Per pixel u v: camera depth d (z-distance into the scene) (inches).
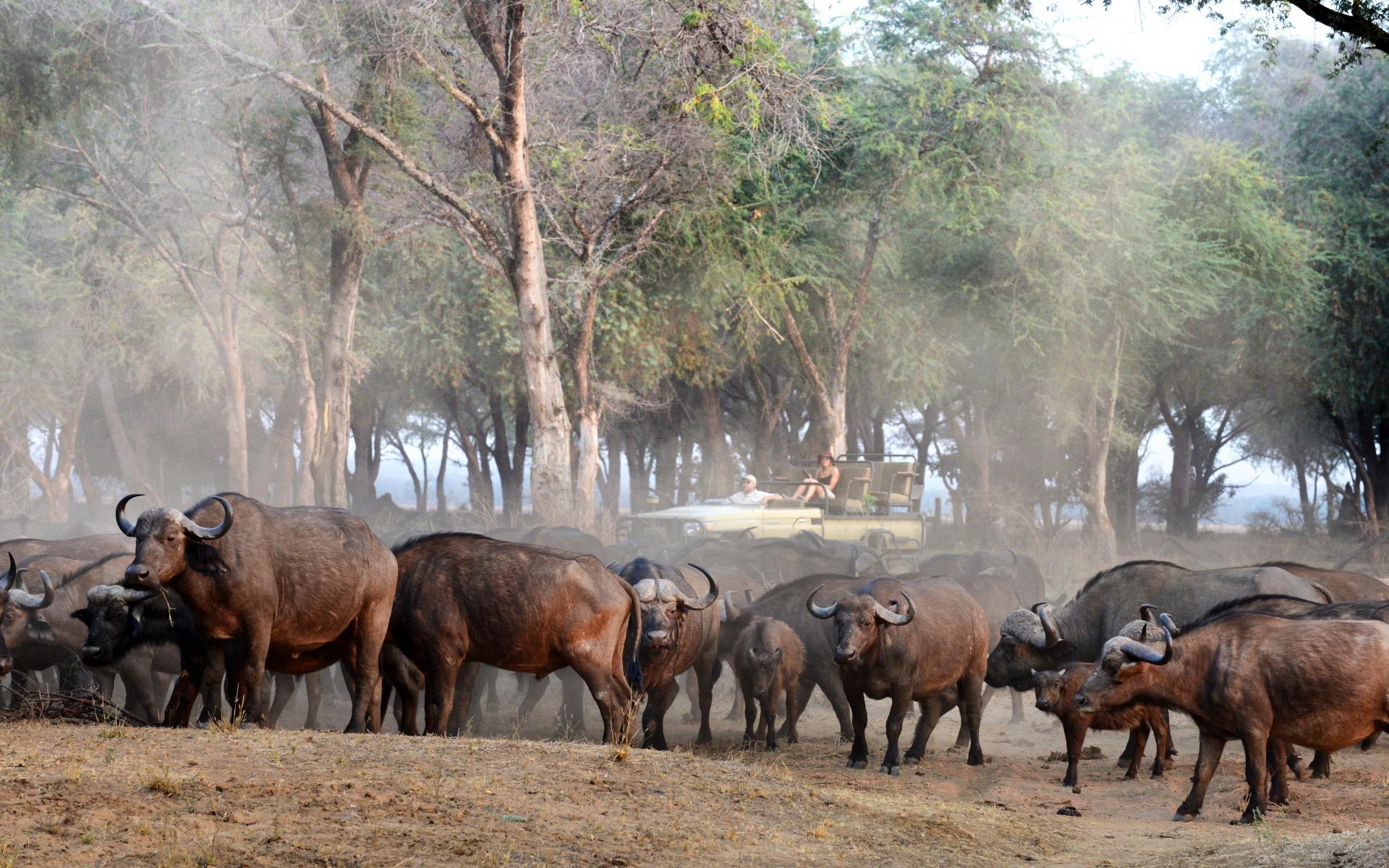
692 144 2470.5
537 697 1390.3
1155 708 1093.1
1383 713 893.8
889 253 3508.9
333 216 2448.3
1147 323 3270.2
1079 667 1081.4
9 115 2428.6
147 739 826.2
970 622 1192.2
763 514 2165.4
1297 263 3395.7
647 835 685.9
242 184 2822.3
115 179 2829.7
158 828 616.1
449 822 666.2
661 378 3983.8
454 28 2289.6
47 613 1168.8
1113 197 3161.9
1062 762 1230.3
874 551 1888.5
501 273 2628.0
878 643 1120.2
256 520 956.0
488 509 3218.5
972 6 2955.2
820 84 2822.3
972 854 756.0
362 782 724.7
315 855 595.2
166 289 3531.0
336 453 2549.2
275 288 2760.8
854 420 4488.2
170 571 898.7
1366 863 652.7
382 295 3420.3
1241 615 958.4
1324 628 910.4
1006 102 3073.3
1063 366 3361.2
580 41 2231.8
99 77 2405.3
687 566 1432.1
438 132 2610.7
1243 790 1039.0
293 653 1007.0
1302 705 903.7
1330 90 3944.4
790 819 770.2
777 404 4217.5
